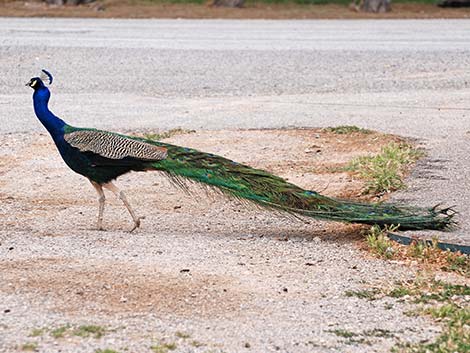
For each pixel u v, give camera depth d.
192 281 9.56
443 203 12.68
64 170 15.20
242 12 41.03
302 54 27.50
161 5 42.97
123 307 8.78
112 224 12.21
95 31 33.72
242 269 10.02
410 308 8.91
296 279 9.73
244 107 20.02
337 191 13.75
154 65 25.62
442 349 7.79
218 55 27.33
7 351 7.67
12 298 8.95
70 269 9.88
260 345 7.93
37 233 11.63
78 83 23.05
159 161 11.13
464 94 21.36
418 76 23.78
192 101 20.77
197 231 11.87
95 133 11.25
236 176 11.16
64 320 8.40
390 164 14.59
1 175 14.87
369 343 8.01
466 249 10.70
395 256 10.62
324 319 8.58
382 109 19.75
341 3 44.47
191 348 7.82
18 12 40.78
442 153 15.85
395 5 43.53
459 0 42.56
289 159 15.73
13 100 21.05
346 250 10.91
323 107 19.98
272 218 12.52
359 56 27.09
